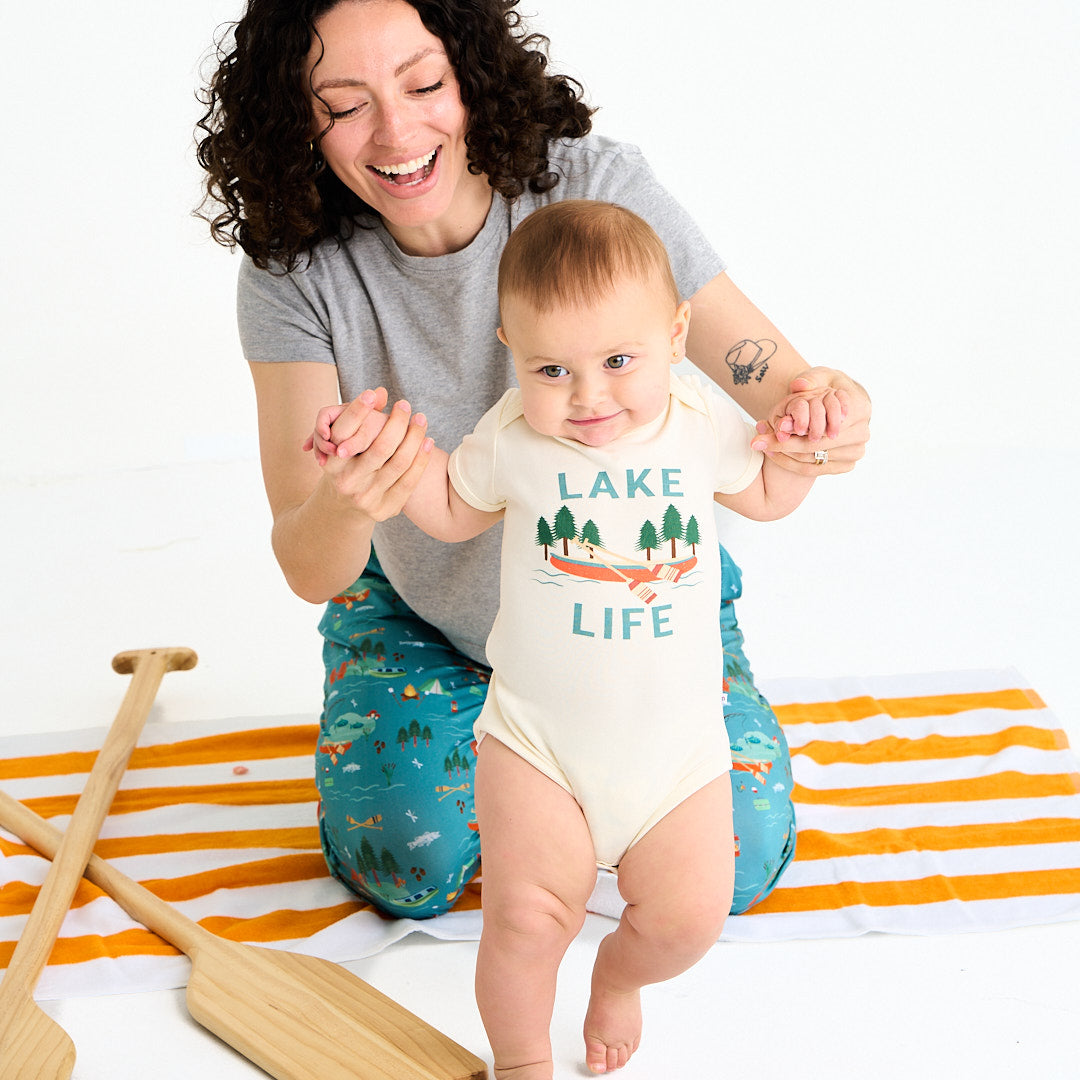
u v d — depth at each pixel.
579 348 1.38
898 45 3.70
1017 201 3.79
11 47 3.58
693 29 3.66
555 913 1.54
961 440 3.63
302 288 1.85
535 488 1.49
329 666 2.18
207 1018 1.75
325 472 1.42
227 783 2.37
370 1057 1.65
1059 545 3.11
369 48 1.57
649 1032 1.77
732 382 1.86
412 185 1.67
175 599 3.04
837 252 3.80
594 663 1.47
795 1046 1.74
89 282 3.76
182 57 3.63
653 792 1.50
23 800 2.32
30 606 3.02
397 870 1.93
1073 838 2.13
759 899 2.02
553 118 1.84
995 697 2.51
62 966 1.88
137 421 3.78
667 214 1.84
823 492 3.43
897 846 2.13
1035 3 3.65
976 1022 1.78
